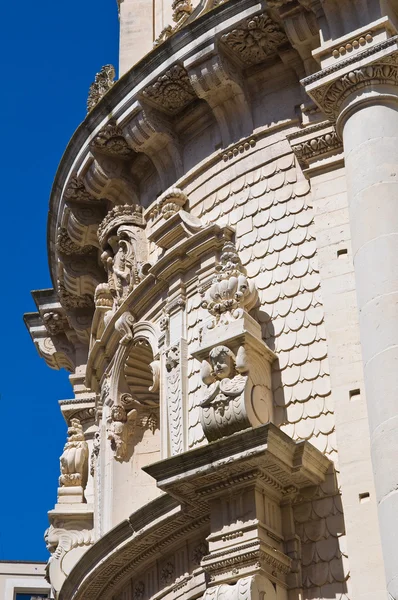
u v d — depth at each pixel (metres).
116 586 26.05
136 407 28.84
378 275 21.55
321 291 24.39
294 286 24.95
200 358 23.86
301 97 27.02
